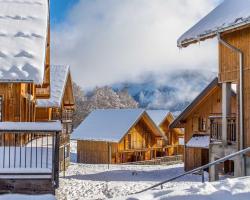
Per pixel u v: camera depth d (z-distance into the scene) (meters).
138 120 46.25
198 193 9.01
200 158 32.50
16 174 12.88
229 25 16.64
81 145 48.22
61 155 33.03
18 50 14.66
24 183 12.91
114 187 23.58
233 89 27.39
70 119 39.38
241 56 17.55
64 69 35.41
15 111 16.91
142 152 47.97
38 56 14.48
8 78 13.63
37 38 15.38
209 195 8.85
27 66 14.01
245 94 17.48
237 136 17.95
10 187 12.88
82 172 32.56
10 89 16.91
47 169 13.02
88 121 50.00
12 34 15.47
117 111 48.88
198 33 18.45
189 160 33.56
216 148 19.73
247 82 17.38
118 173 31.94
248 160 17.27
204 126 32.59
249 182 9.66
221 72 19.25
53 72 35.12
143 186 24.00
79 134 48.28
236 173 17.97
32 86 24.03
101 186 24.05
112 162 45.03
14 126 12.97
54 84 34.03
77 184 24.86
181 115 33.72
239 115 17.84
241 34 17.70
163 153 51.00
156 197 9.25
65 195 20.95
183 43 19.30
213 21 18.56
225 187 9.37
